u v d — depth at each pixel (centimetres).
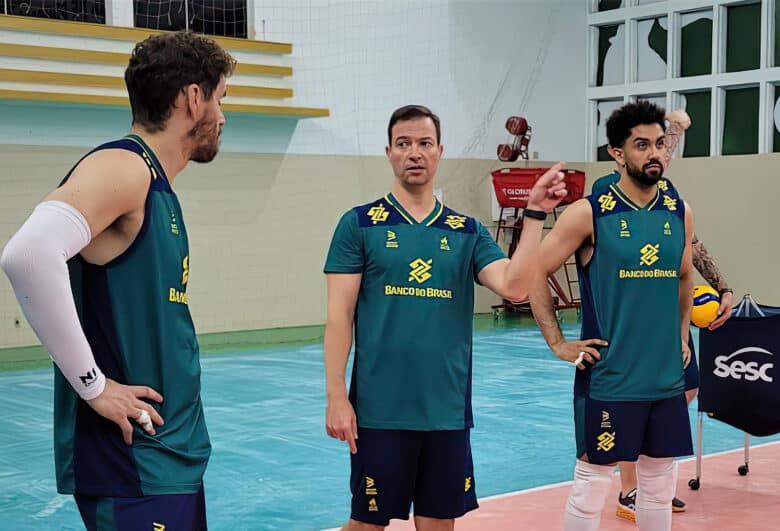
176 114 192
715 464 501
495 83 1364
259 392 737
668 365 313
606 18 1440
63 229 168
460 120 1330
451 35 1320
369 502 271
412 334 266
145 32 1055
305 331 1167
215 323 1134
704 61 1345
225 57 200
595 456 311
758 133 1290
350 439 267
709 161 1318
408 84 1283
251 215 1159
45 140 1020
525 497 429
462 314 271
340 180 1231
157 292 188
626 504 403
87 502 188
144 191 184
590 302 318
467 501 275
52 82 980
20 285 165
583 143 1479
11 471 494
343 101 1228
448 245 269
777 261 1248
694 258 415
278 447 548
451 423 267
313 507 423
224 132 1134
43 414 652
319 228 1216
